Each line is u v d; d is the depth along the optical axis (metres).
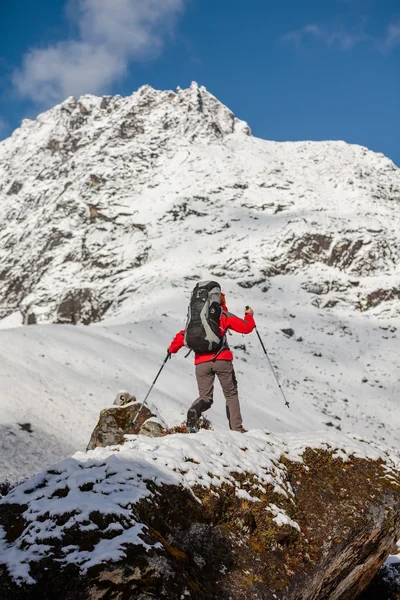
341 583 5.55
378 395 80.81
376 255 133.88
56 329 55.50
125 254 150.75
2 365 38.41
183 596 3.54
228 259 130.88
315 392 76.25
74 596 3.24
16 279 180.62
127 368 51.19
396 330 108.50
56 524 3.68
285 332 96.81
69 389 38.84
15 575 3.34
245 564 4.39
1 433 27.92
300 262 131.38
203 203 173.12
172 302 106.81
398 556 9.07
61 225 187.88
